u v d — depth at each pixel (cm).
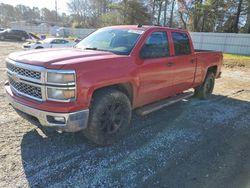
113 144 387
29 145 371
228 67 1557
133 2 4378
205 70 628
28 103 324
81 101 315
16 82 350
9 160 329
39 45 1789
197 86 645
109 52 398
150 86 431
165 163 344
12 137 393
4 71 976
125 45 412
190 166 339
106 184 293
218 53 688
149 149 379
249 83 989
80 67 313
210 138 430
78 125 319
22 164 322
